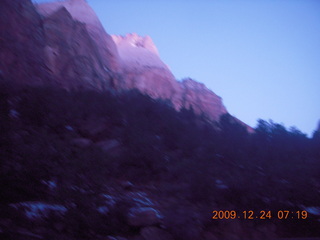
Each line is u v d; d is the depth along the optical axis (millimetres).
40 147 10031
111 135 13484
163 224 8180
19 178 8547
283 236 9258
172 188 10797
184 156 13406
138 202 9484
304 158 15570
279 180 11945
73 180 9391
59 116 13242
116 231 7867
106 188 9977
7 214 7113
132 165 12094
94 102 14766
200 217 8820
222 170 12242
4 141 9508
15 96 13906
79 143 12188
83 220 7625
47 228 7203
